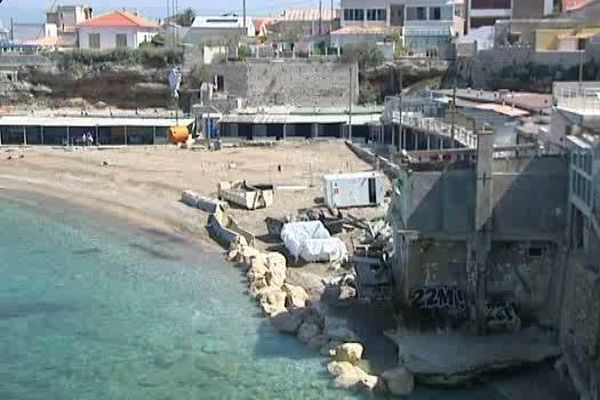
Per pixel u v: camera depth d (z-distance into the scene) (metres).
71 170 84.62
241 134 98.56
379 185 65.06
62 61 112.31
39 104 111.81
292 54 117.50
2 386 38.25
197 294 50.19
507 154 42.62
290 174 79.38
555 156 40.94
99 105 111.88
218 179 78.69
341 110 103.38
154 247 60.78
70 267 56.25
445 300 42.50
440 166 42.81
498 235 41.44
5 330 44.97
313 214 61.97
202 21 146.00
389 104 87.62
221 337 43.34
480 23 131.50
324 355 40.56
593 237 36.22
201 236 63.28
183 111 109.81
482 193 40.94
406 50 117.19
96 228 66.38
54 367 40.38
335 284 49.91
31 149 95.00
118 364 40.56
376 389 36.41
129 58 112.19
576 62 92.62
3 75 111.69
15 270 55.66
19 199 75.81
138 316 46.84
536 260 41.72
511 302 41.94
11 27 164.50
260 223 63.97
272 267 51.88
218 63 109.88
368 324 43.78
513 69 96.94
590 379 33.53
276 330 44.19
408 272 42.62
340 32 121.19
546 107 69.44
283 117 98.00
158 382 38.44
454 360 38.06
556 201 41.09
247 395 36.75
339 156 87.69
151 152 92.19
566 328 38.44
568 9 111.75
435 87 107.81
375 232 56.66
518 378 37.47
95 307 48.47
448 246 42.19
